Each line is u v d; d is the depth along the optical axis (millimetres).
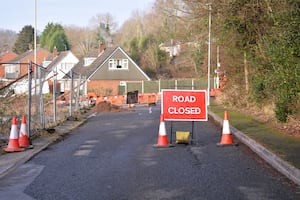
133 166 11539
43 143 16000
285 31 14648
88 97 47500
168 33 60844
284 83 15758
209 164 11773
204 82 59688
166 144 15109
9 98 19344
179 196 8430
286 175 10227
